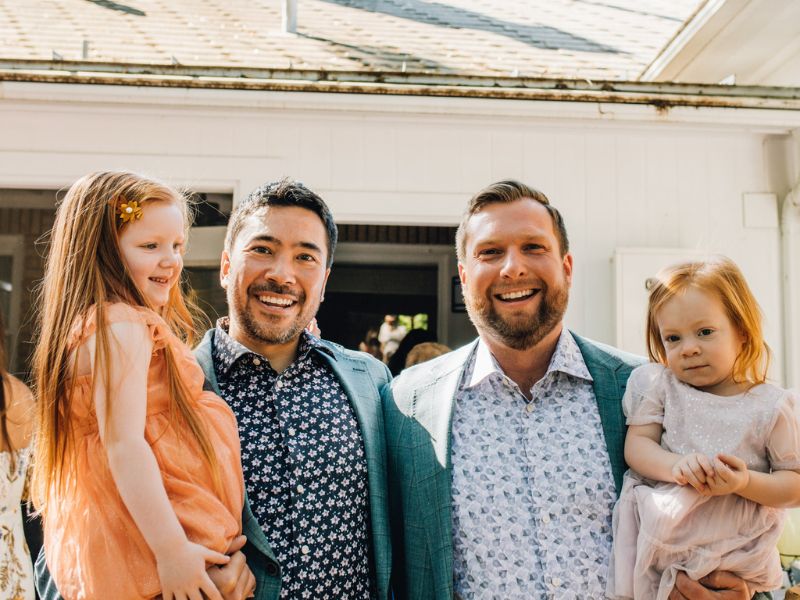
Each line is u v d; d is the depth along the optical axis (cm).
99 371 159
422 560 191
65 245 176
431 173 410
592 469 191
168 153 399
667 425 191
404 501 199
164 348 173
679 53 441
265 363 198
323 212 207
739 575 177
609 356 214
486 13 640
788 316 406
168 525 153
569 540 185
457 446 197
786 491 174
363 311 609
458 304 573
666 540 177
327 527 184
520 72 475
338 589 182
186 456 167
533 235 198
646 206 416
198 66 372
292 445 187
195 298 391
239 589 161
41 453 169
